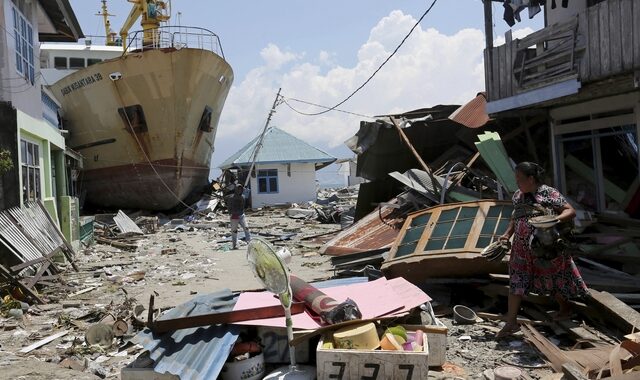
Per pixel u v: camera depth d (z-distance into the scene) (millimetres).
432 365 4715
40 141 13203
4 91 11023
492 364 4836
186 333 4734
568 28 8875
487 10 10961
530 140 11594
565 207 5059
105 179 25812
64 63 27641
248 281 10000
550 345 4855
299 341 4328
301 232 18906
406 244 7457
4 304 7664
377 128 14641
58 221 14219
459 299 7090
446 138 14914
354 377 3996
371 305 5027
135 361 4461
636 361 4008
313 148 32781
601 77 8289
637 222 8703
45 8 15203
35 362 5410
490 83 10945
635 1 7660
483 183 11492
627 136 9438
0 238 8922
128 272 11320
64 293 9039
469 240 6691
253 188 31641
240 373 4367
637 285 6266
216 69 24438
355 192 36438
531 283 5277
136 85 22875
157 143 23922
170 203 26609
